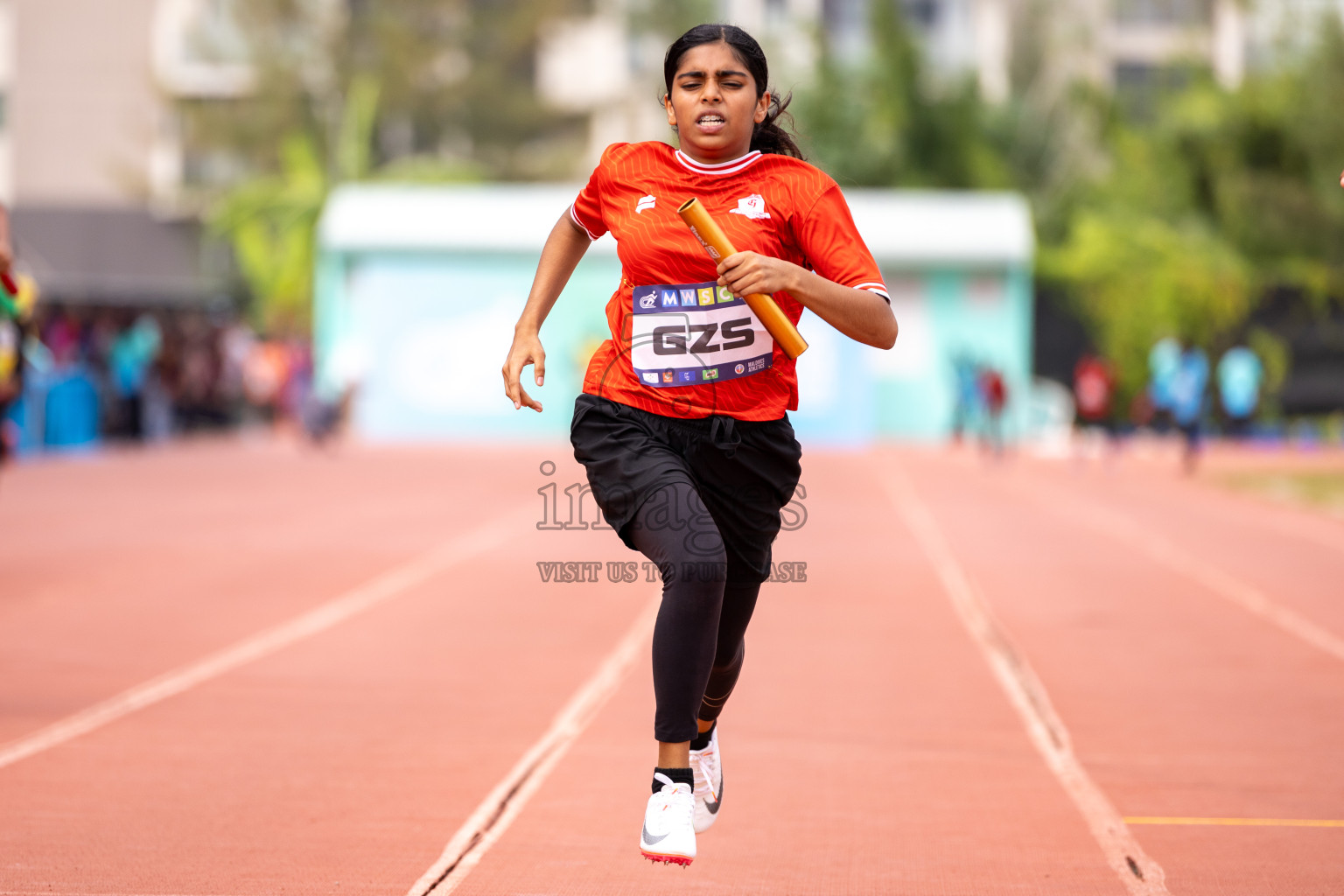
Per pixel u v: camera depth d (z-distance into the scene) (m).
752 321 10.46
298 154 133.75
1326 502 49.53
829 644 22.75
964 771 15.19
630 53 154.75
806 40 124.94
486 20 150.88
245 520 40.72
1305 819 13.45
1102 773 15.15
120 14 154.00
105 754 15.46
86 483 52.56
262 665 20.53
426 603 26.62
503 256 87.06
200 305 93.81
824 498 50.25
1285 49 92.50
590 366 10.93
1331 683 19.89
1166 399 80.06
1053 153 124.44
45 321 70.00
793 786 14.59
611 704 18.33
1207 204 99.31
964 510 46.03
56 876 11.59
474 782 14.54
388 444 82.25
